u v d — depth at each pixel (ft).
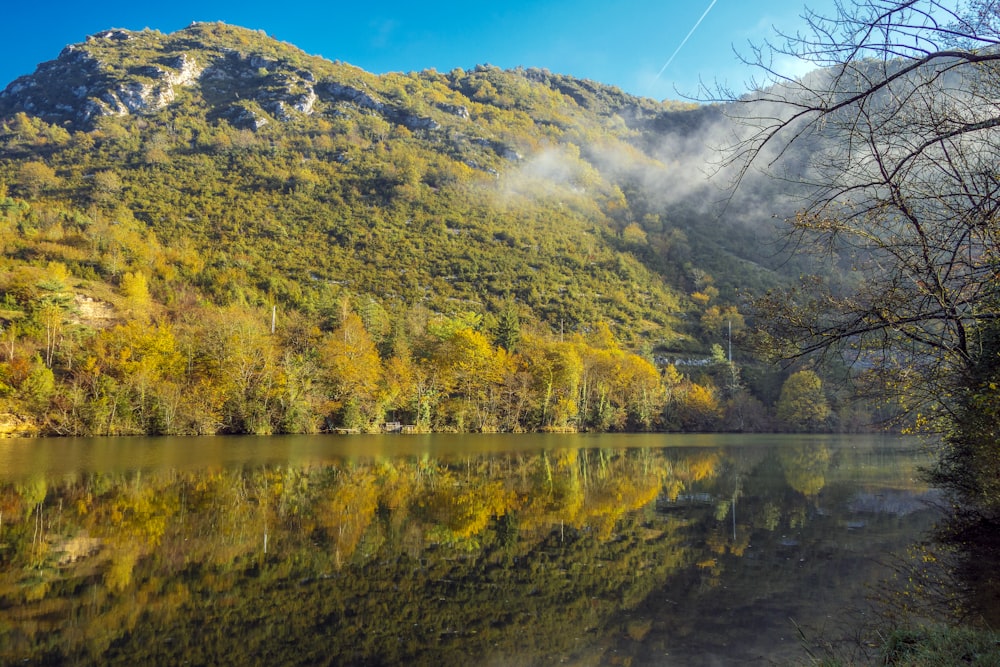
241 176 514.27
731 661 25.55
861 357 28.94
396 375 213.66
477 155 652.48
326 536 48.49
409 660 26.37
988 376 28.55
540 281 425.69
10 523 51.78
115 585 35.96
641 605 33.14
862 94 17.22
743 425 276.00
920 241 20.97
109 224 349.00
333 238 439.22
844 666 22.77
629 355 283.59
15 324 180.86
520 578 38.09
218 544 45.57
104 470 87.30
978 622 28.91
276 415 186.80
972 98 20.16
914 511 60.75
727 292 459.32
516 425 233.55
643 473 94.84
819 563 41.14
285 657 26.68
